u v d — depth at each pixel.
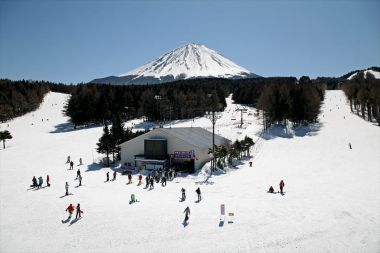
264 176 43.12
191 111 119.31
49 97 172.62
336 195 31.80
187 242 21.16
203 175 44.81
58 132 93.88
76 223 24.94
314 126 91.06
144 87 151.25
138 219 25.48
